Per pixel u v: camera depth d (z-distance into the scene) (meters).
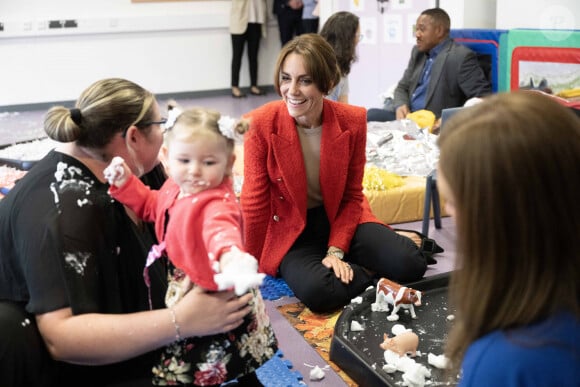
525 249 0.94
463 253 1.00
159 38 8.94
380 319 2.34
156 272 1.56
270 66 9.57
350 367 2.07
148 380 1.49
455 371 1.09
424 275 2.88
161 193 1.46
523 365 0.93
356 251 2.77
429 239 3.05
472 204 0.95
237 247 1.20
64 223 1.39
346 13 4.34
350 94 7.22
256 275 1.10
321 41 2.44
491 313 0.98
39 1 8.31
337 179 2.62
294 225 2.69
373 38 6.66
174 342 1.43
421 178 3.74
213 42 9.20
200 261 1.33
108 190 1.50
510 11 5.14
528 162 0.90
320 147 2.60
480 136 0.94
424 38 4.90
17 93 8.50
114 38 8.74
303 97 2.43
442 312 2.38
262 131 2.54
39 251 1.38
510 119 0.93
